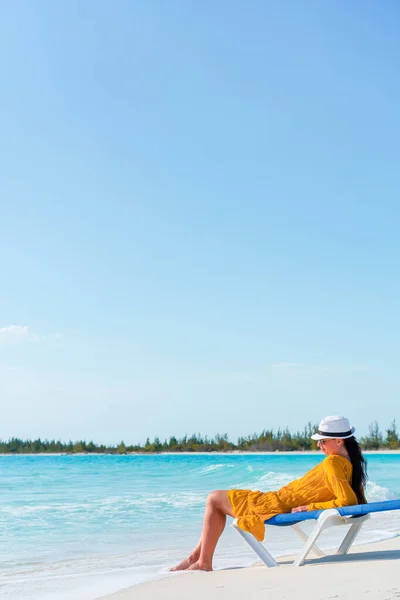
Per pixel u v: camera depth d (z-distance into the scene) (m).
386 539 7.96
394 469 38.59
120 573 5.96
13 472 39.03
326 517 4.86
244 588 4.27
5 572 6.55
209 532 5.52
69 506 14.80
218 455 138.62
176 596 4.17
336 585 4.06
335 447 5.31
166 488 21.98
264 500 5.33
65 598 4.61
